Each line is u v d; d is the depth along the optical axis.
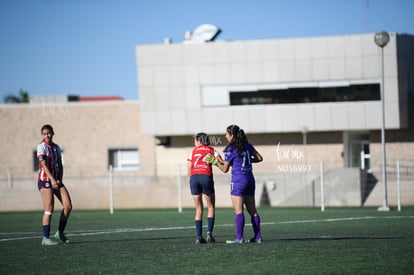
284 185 83.50
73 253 29.39
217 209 72.06
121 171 112.75
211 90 110.56
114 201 86.88
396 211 60.88
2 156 118.56
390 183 83.81
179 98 111.06
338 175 82.06
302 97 108.44
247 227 43.78
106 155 117.06
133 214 65.56
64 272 24.14
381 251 27.09
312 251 27.41
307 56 108.00
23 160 118.19
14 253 30.22
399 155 107.44
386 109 105.44
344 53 107.00
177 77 111.00
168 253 28.19
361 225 43.03
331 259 25.11
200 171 31.80
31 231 46.56
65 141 118.00
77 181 94.50
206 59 110.25
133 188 87.50
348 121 106.94
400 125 105.31
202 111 110.56
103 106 117.62
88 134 117.69
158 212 68.88
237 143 30.41
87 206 86.75
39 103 119.19
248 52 109.38
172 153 114.94
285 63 108.50
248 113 109.56
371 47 106.12
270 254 26.77
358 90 106.94
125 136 116.62
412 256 25.66
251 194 31.14
